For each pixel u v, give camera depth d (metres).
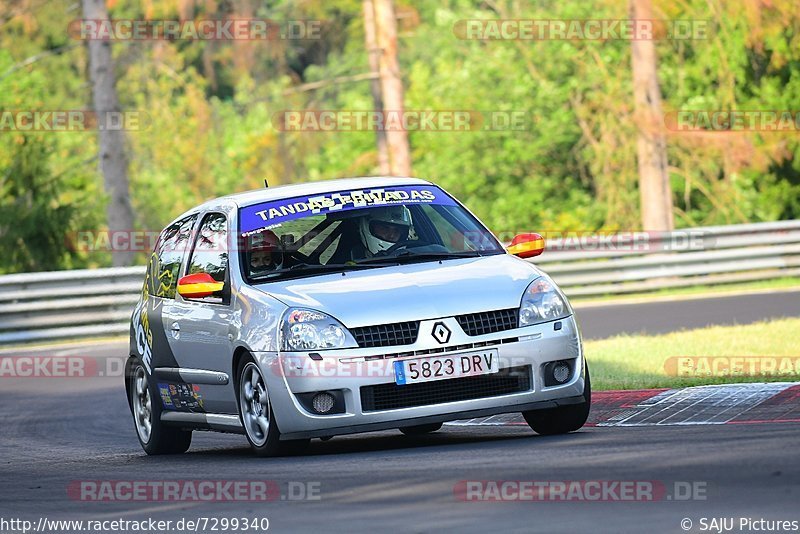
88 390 52.50
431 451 27.45
